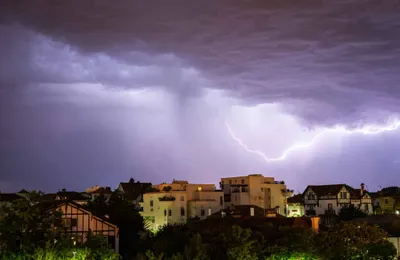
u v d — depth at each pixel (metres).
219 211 132.25
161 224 136.12
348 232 70.00
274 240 69.31
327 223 139.50
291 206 160.25
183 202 138.12
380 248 69.06
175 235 70.19
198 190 141.38
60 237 61.69
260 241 67.56
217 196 142.62
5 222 58.84
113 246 82.94
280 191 157.12
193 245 61.91
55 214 63.47
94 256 61.62
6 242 58.31
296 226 77.62
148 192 145.62
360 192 161.12
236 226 63.44
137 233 103.62
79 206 82.31
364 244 68.88
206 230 72.62
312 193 159.00
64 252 57.56
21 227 59.31
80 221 81.94
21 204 60.09
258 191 153.00
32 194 63.16
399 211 150.25
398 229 95.69
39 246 57.31
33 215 60.19
